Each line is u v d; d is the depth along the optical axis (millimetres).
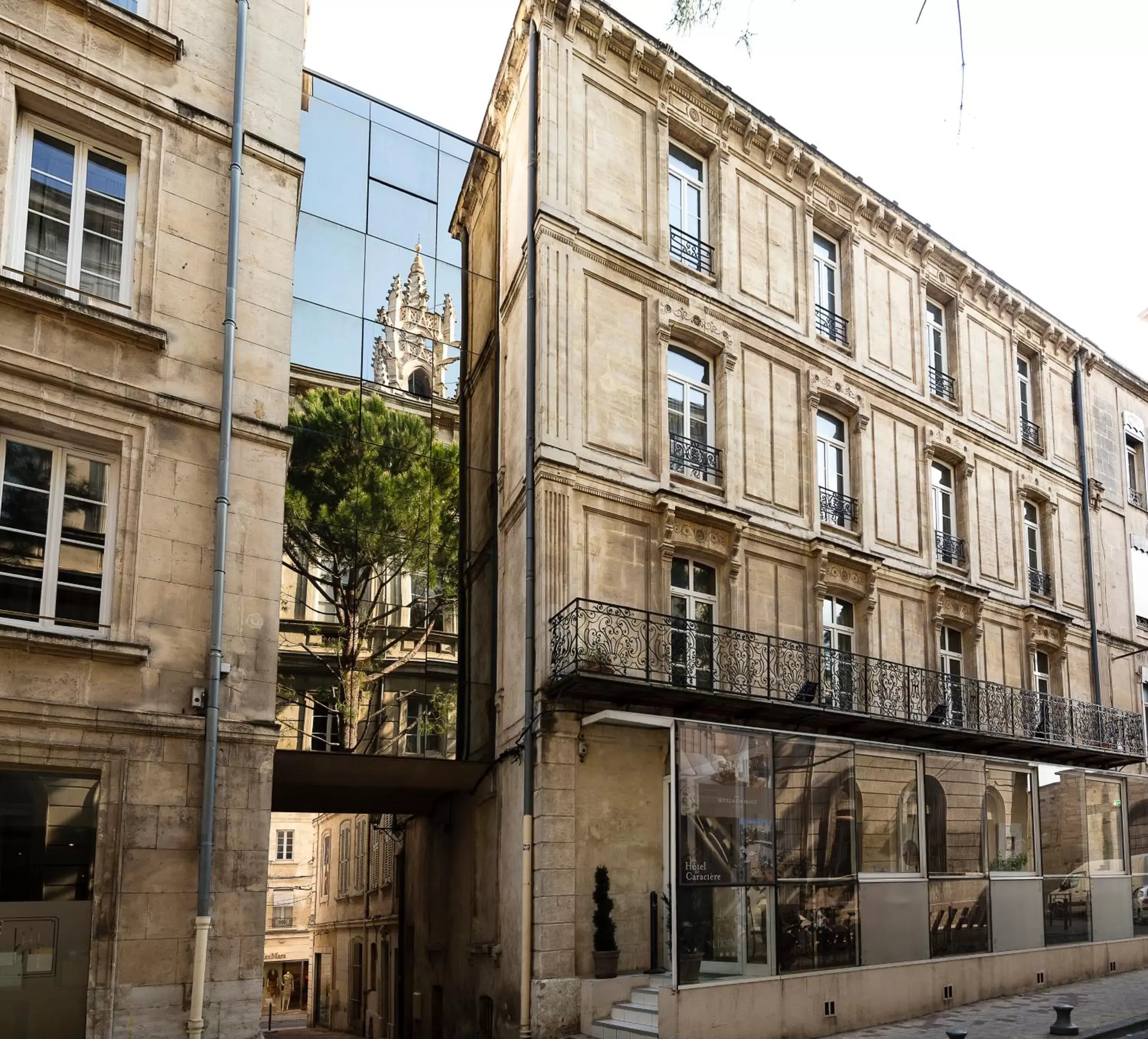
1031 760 21766
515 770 15117
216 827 11148
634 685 14508
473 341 17375
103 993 10242
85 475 11344
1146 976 18703
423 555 16016
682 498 16750
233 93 12992
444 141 17672
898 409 21594
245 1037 10844
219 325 12312
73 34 11820
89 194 11961
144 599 11188
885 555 20359
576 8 17219
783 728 17156
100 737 10672
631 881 15047
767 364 19109
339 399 15594
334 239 15984
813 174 20656
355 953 28047
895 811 16031
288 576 14680
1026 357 26375
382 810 19094
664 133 18469
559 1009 13828
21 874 10227
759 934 13570
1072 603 25344
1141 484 29672
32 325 10984
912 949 15508
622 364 16969
